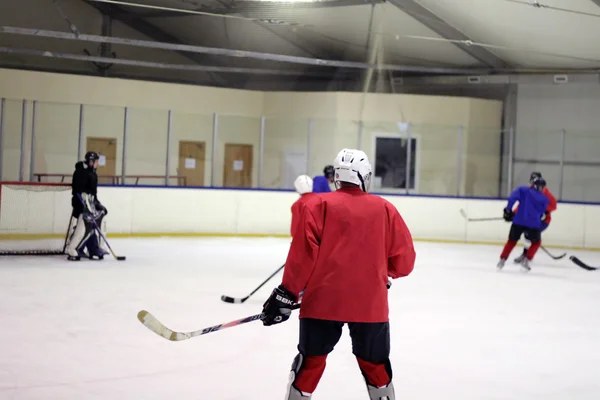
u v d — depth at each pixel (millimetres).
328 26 12805
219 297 5734
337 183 2592
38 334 4203
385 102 13141
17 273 6684
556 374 3707
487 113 13500
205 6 12297
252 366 3619
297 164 12344
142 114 11484
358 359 2518
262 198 11344
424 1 11602
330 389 3254
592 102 12930
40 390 3092
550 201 8289
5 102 10344
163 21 13742
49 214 9219
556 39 11766
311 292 2441
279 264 8141
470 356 4043
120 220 10344
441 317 5234
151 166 11586
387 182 12516
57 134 10875
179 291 5973
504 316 5375
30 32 10695
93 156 7820
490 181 12625
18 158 10555
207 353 3861
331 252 2436
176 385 3238
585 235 11445
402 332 4641
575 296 6523
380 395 2482
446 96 13539
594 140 12852
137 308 5129
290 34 13352
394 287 6688
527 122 13539
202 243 10070
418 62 14117
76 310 4973
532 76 13312
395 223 2523
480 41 12664
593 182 12828
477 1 11148
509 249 8172
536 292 6691
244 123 12133
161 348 3943
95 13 13602
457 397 3221
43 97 11859
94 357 3705
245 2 11812
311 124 12141
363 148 12500
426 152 12484
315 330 2445
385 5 11766
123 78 12586
